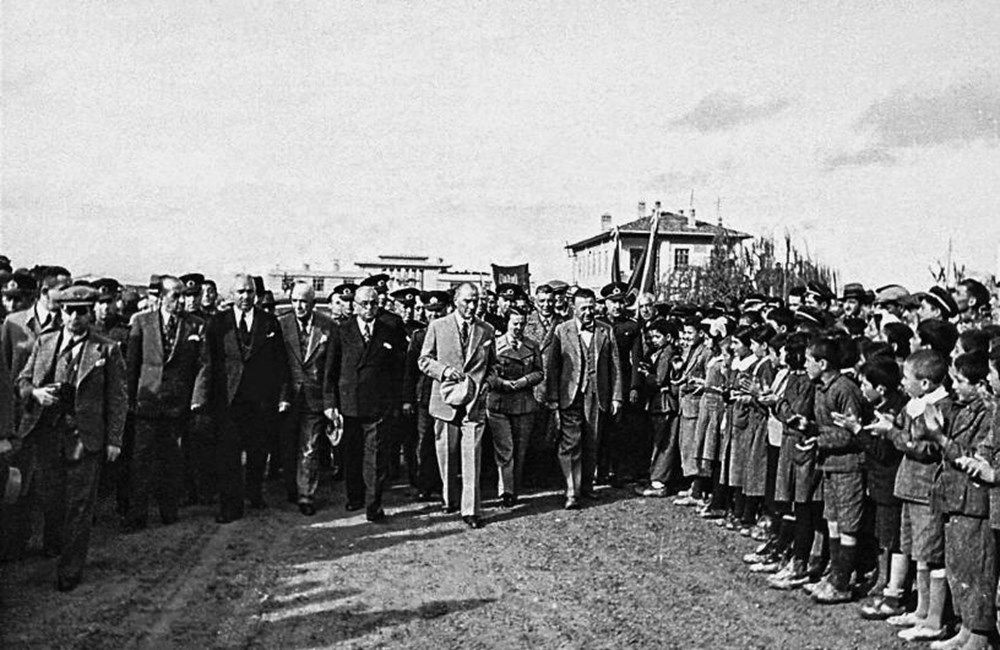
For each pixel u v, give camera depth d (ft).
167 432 32.53
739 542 30.45
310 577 26.11
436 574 26.53
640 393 40.22
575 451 36.37
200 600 23.77
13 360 26.48
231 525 32.73
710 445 34.14
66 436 24.59
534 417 39.96
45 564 26.94
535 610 23.13
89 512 24.86
